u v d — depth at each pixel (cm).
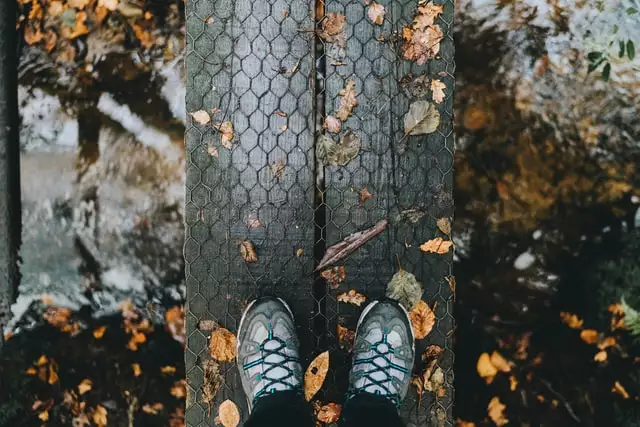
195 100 138
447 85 137
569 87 145
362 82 137
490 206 146
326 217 138
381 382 133
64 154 155
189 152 138
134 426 151
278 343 134
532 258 147
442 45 137
